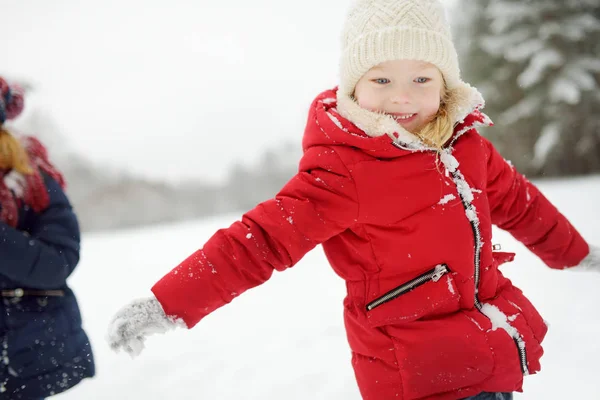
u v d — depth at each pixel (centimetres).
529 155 1877
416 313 173
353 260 184
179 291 165
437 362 171
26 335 205
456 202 177
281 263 173
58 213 222
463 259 176
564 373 263
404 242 176
